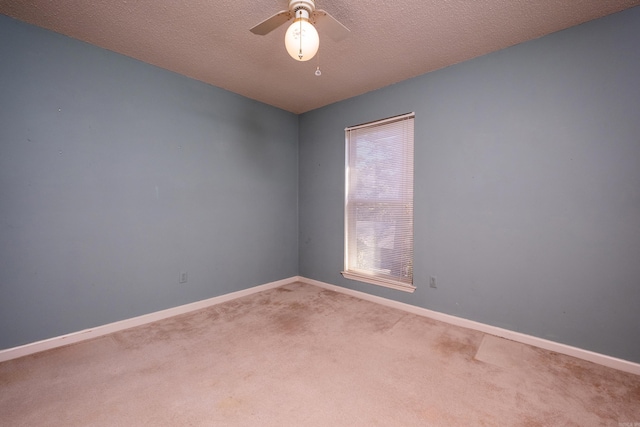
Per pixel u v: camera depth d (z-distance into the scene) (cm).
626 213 186
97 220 232
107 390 163
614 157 189
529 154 220
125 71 245
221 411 148
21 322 200
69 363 191
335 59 248
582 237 201
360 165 335
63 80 215
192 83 289
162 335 234
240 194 335
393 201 303
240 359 197
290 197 396
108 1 177
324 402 155
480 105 243
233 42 224
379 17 191
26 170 202
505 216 232
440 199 267
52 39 210
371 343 221
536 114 217
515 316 228
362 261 334
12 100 196
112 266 240
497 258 236
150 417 143
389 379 175
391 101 300
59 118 214
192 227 292
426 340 226
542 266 216
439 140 267
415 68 265
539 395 161
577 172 202
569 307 205
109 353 204
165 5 180
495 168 236
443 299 266
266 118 362
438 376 179
